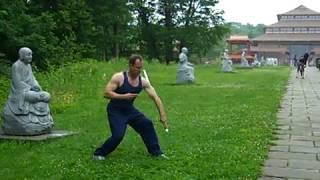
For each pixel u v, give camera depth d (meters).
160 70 41.09
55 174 7.22
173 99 18.25
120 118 7.94
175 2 64.19
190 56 67.19
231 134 10.44
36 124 10.04
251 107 15.50
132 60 7.73
